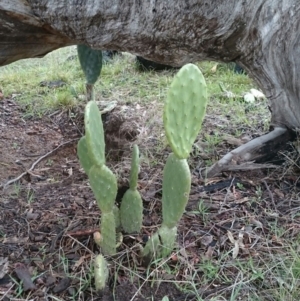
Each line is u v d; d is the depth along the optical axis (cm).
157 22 175
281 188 193
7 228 174
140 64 373
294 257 150
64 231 168
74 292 143
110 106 284
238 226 171
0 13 182
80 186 204
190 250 159
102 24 179
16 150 251
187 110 127
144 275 147
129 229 160
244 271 148
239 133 246
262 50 184
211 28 175
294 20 175
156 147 234
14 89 336
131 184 153
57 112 297
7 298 142
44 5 179
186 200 139
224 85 331
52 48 205
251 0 170
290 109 199
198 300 137
